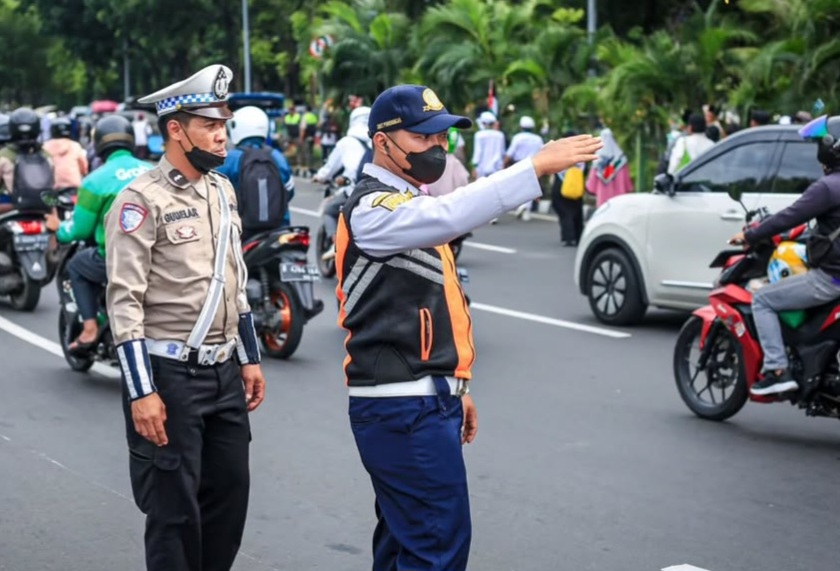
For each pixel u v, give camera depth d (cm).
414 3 3812
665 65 2464
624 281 1369
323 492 780
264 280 1177
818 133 859
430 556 464
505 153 2544
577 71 2862
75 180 1608
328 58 3669
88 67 8075
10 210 1494
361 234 452
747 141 1274
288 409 1001
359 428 471
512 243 2178
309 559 665
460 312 471
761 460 853
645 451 874
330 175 1543
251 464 843
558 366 1170
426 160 464
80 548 687
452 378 468
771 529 709
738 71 2417
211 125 521
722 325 951
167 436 514
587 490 782
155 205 513
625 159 2161
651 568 646
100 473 830
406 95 461
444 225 436
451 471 464
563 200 2125
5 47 9712
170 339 517
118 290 505
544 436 914
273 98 3656
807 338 884
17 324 1412
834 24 2267
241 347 552
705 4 3177
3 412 1003
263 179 1161
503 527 711
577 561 656
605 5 3262
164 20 6194
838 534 702
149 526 523
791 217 857
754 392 908
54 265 1468
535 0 3191
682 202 1312
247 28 5306
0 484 804
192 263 520
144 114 3791
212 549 548
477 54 3155
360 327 468
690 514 735
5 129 1702
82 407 1019
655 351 1241
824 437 916
